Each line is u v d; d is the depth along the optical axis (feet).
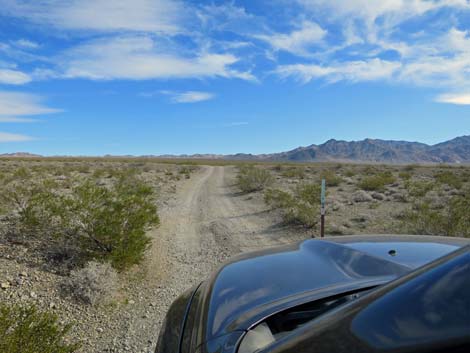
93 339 15.75
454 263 4.98
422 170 151.33
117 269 23.49
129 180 86.17
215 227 39.70
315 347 4.76
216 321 7.70
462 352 3.51
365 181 76.89
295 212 42.57
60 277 21.21
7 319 12.72
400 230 33.73
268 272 9.48
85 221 23.99
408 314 4.35
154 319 17.48
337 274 8.91
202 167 206.08
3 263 22.20
